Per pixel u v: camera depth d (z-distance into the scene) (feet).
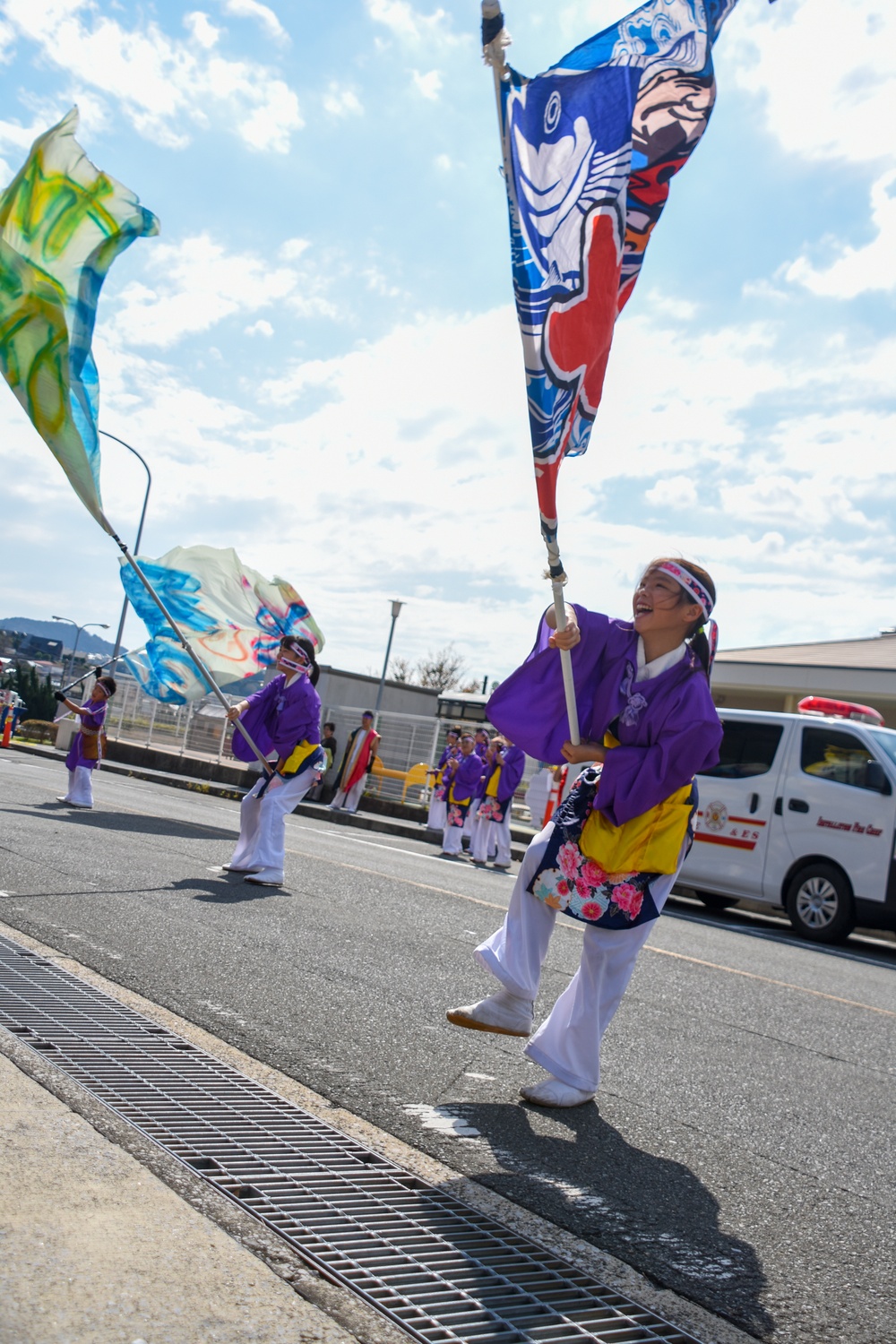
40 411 18.04
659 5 10.18
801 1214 9.23
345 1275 6.80
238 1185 7.91
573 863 10.82
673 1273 7.66
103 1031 11.32
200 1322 5.83
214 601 39.93
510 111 8.94
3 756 70.49
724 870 37.01
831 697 67.77
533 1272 7.32
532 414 9.13
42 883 19.31
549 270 9.27
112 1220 6.86
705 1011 17.42
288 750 23.47
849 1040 16.83
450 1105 10.60
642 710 10.73
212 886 21.85
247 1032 12.00
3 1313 5.56
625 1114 11.25
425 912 22.82
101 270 18.04
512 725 11.29
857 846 33.91
